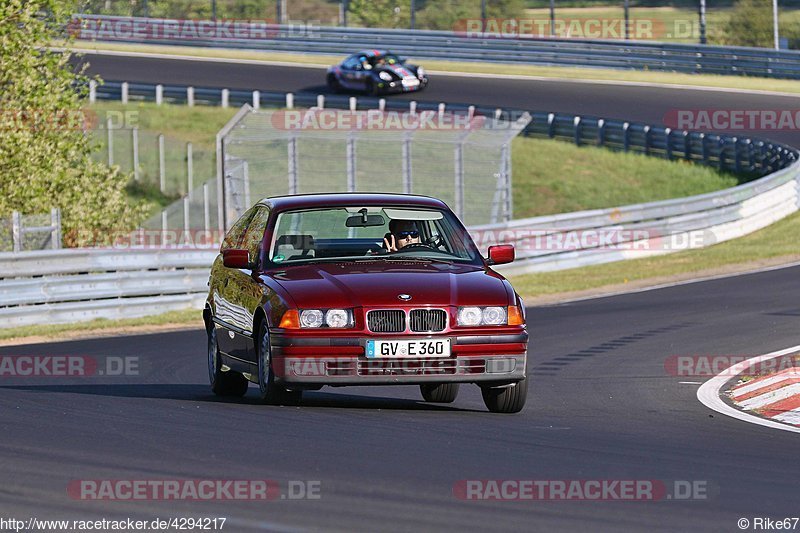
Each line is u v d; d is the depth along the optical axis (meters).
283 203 31.02
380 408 29.45
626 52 157.62
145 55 175.50
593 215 82.44
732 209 92.00
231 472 20.14
